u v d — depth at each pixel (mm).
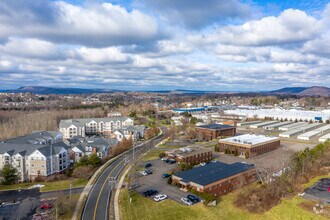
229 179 69750
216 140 136500
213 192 65625
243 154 104062
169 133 148125
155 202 60375
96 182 74688
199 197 62344
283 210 56094
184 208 57500
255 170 78562
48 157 83250
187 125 170625
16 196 65188
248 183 74000
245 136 122500
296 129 164875
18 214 55812
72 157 99812
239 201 60406
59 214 55062
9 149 85938
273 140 114938
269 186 63844
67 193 66625
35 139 107125
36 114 195875
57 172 87125
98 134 168375
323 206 56312
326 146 92500
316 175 75812
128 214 55594
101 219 53562
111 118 176000
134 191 66938
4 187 71938
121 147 114000
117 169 87062
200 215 55094
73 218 53906
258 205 57250
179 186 69750
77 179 77688
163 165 90562
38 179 79938
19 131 143125
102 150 102250
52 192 67625
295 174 72188
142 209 57375
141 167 87750
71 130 155000
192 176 69875
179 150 99750
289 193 63312
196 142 131625
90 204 60281
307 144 127938
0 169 80500
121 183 73688
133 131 139000
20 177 82938
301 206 56844
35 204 60469
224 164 81312
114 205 59906
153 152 110375
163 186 70438
